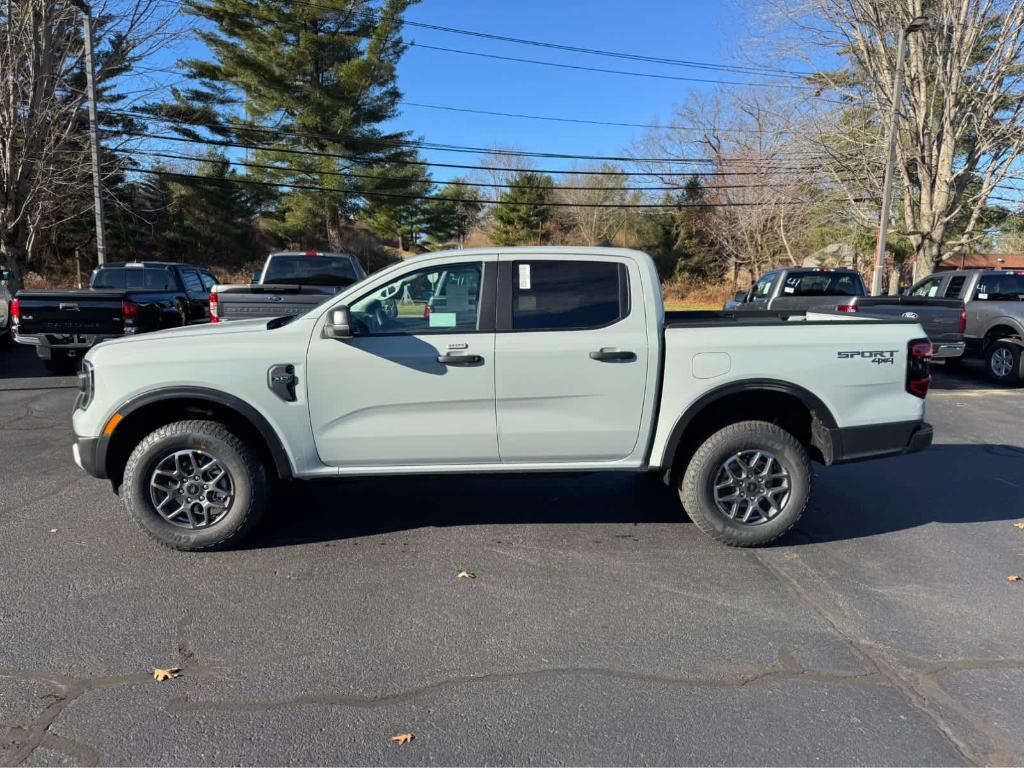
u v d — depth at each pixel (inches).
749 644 137.9
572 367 176.1
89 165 920.3
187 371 171.3
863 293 540.1
